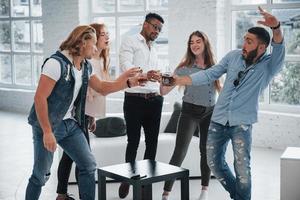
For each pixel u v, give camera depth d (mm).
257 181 5492
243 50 4000
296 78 7133
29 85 10711
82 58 3799
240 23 7570
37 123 3723
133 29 8867
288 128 6969
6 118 9836
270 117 7121
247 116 4027
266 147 7191
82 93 3852
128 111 4727
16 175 5789
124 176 3877
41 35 10461
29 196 3842
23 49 10844
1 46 11273
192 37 4645
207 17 7527
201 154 4770
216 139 4188
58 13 9375
